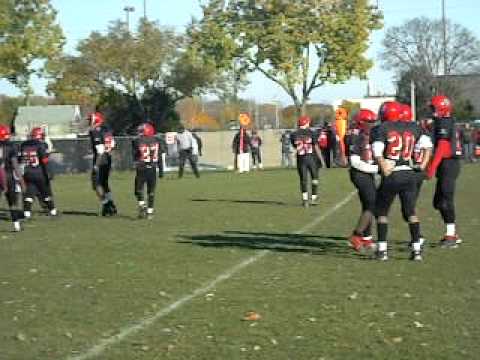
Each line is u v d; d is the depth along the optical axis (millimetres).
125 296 9570
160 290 9898
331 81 51344
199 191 27234
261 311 8633
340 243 13812
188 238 14828
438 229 15344
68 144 44031
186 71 59375
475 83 74312
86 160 44188
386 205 11719
